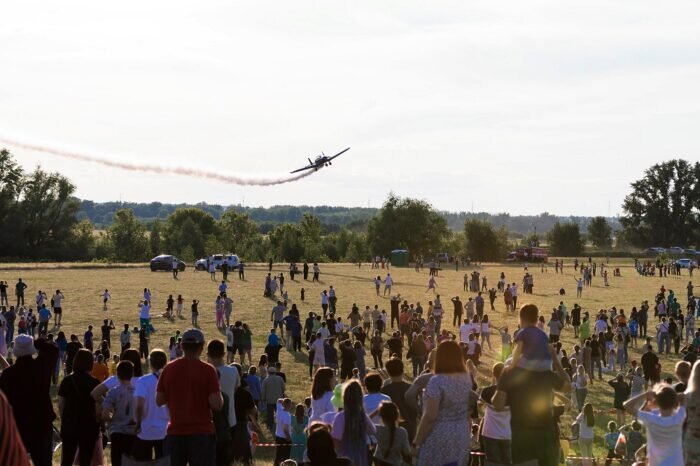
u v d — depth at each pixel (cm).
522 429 920
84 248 13000
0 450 434
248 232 15338
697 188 17512
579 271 10862
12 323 4041
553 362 938
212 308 5578
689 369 1155
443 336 3559
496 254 14388
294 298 6344
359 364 3209
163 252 14000
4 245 12231
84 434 1206
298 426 1838
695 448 938
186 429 1020
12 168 12469
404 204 13638
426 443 918
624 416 2716
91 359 1228
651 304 6725
